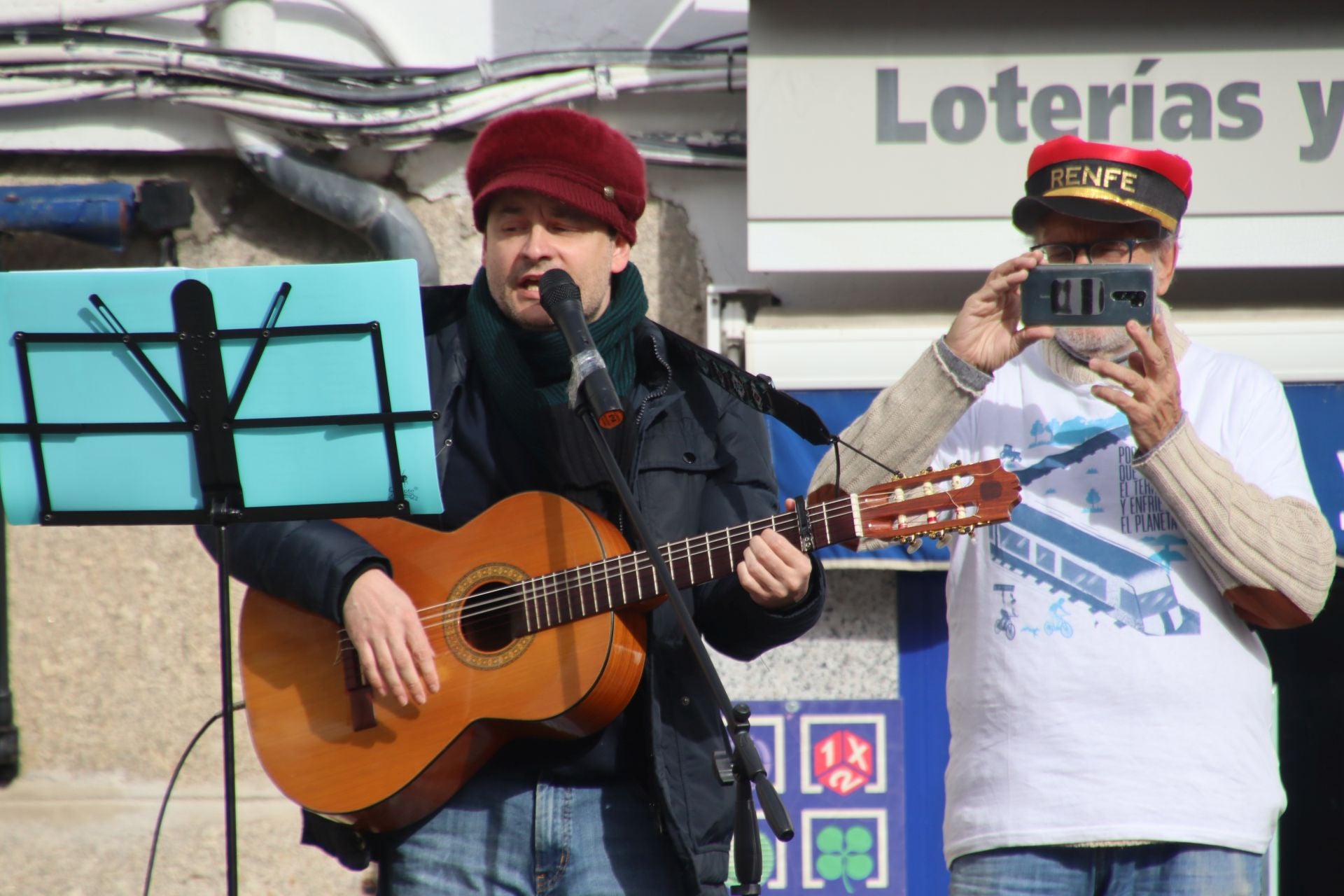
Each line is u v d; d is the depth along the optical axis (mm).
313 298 9867
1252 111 15328
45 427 10219
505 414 11234
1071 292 10703
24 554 17125
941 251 15562
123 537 17125
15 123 16938
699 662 9758
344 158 17031
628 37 16859
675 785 10320
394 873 10953
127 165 17156
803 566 9953
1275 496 10695
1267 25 15281
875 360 15461
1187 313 15523
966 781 10773
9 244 17219
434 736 10680
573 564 10727
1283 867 17250
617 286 11383
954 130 15508
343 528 11180
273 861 16656
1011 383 11344
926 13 15492
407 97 16469
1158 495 10430
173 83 16516
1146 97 15383
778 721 16266
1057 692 10438
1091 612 10539
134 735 16984
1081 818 10203
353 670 11023
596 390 9398
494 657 10695
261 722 11203
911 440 10875
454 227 17125
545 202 10828
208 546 11492
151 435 10227
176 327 9984
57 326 10055
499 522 11031
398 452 10102
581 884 10398
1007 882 10477
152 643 17062
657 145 16656
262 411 10078
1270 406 11141
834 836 16125
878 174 15555
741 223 16922
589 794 10547
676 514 10820
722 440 11125
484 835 10641
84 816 16828
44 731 17016
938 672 16219
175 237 17156
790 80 15594
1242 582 10250
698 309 16938
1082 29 15383
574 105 16859
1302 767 17234
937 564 15289
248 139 16641
